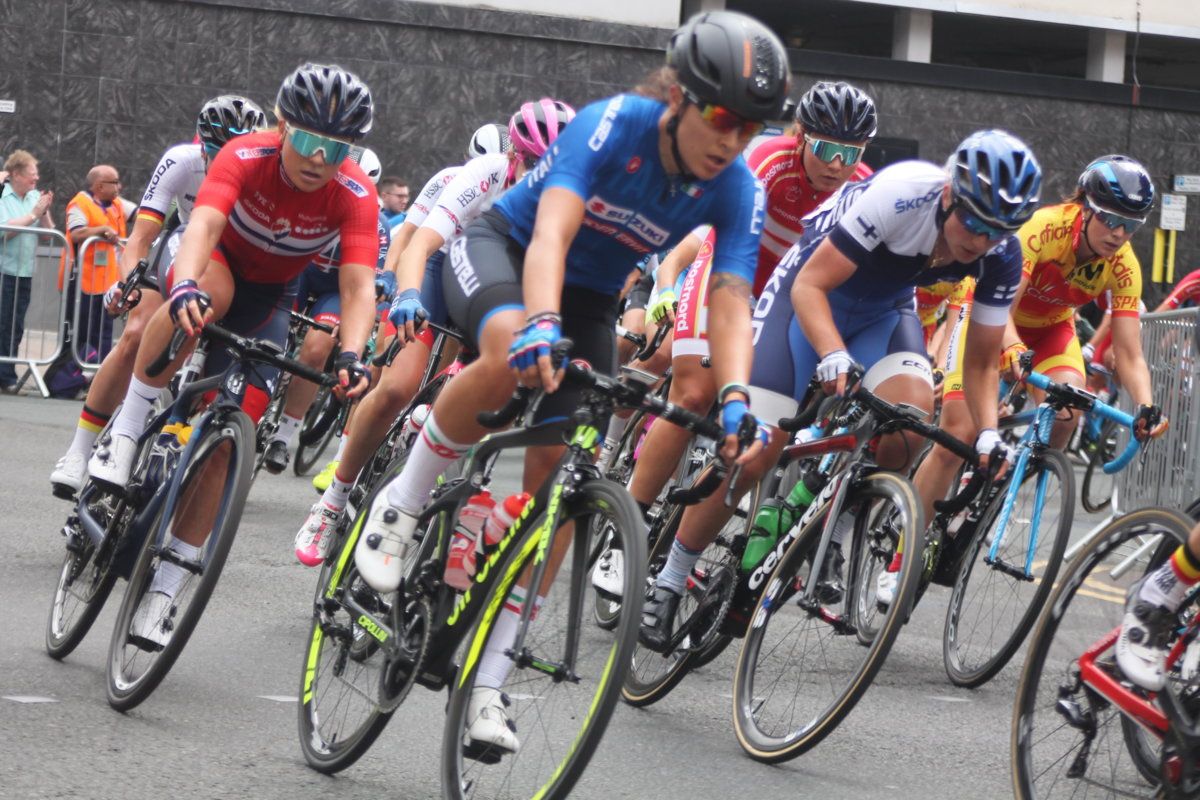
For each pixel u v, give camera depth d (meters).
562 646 6.84
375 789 7.79
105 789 7.34
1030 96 44.22
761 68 6.92
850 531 9.09
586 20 41.78
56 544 13.93
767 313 10.58
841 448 9.33
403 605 7.80
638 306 16.98
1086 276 13.44
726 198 7.66
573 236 7.13
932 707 10.80
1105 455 21.20
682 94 7.08
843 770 8.89
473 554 7.48
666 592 9.98
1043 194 44.53
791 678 9.00
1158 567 7.19
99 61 40.06
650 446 10.81
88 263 27.42
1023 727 7.67
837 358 9.02
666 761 8.77
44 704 8.79
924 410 10.38
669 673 9.98
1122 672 6.98
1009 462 9.31
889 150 33.72
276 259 10.74
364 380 8.92
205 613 11.76
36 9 39.72
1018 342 12.36
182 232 11.76
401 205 28.12
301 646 10.87
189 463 8.92
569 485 6.93
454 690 7.27
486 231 7.82
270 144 10.13
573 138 7.28
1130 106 44.72
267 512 17.00
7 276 26.78
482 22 41.19
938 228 9.58
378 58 40.91
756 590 9.56
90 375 27.67
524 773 7.10
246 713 9.04
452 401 7.56
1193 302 20.67
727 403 7.10
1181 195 44.84
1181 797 6.86
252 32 40.41
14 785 7.25
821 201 11.95
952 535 11.87
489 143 13.91
